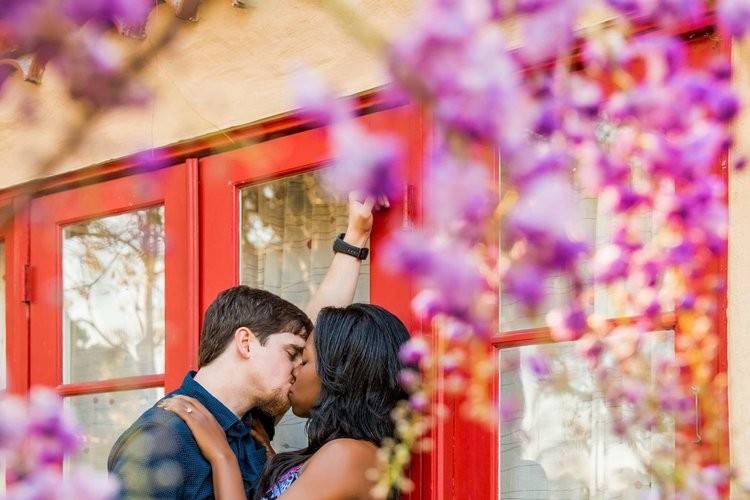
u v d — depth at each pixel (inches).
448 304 29.7
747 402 69.2
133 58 31.6
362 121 95.1
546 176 29.2
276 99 101.0
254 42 103.0
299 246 102.9
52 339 122.0
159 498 78.9
